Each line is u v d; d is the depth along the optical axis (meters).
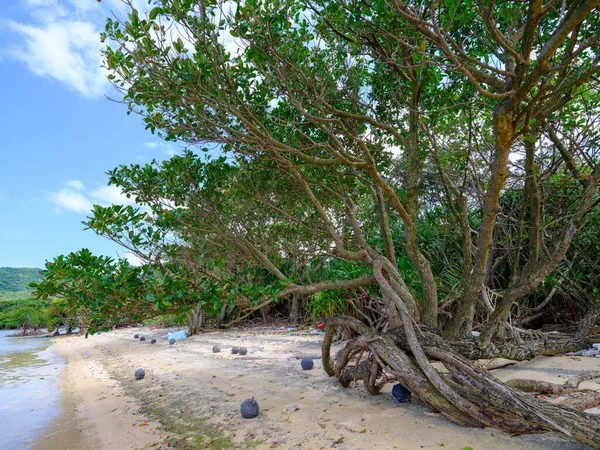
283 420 4.10
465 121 6.21
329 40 4.96
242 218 6.52
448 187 5.77
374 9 3.67
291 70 4.91
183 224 5.81
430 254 8.45
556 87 3.43
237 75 5.19
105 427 4.72
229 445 3.62
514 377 4.82
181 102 5.00
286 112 5.95
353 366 5.30
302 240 7.36
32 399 6.93
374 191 6.50
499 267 8.28
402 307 4.50
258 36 4.46
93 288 4.29
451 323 5.01
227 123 5.36
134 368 9.05
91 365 10.61
